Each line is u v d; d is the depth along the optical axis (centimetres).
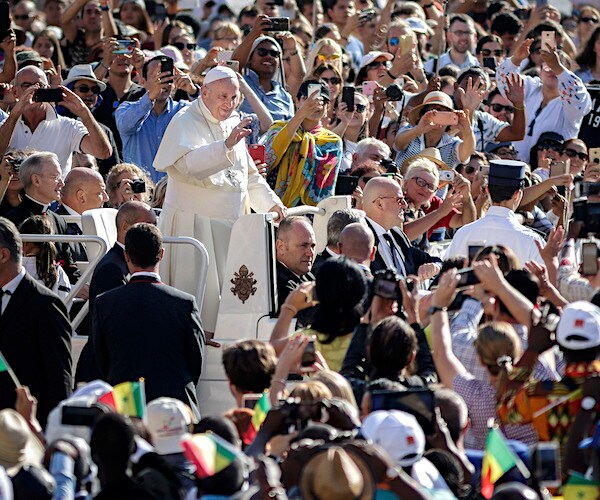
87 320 3628
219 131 3641
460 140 4666
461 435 2480
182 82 4494
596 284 3206
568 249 3338
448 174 4322
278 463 2239
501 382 2584
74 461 2162
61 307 3033
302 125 4131
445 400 2486
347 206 3822
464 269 2859
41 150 4069
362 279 2914
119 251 3300
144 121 4394
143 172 3919
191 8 6675
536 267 3075
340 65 5106
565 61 5516
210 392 3384
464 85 4984
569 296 3234
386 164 4228
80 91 4581
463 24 5947
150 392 3028
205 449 2062
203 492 2075
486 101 5500
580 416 2461
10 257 2991
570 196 4284
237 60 4747
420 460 2295
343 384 2466
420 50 6128
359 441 2059
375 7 7131
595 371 2512
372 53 5306
